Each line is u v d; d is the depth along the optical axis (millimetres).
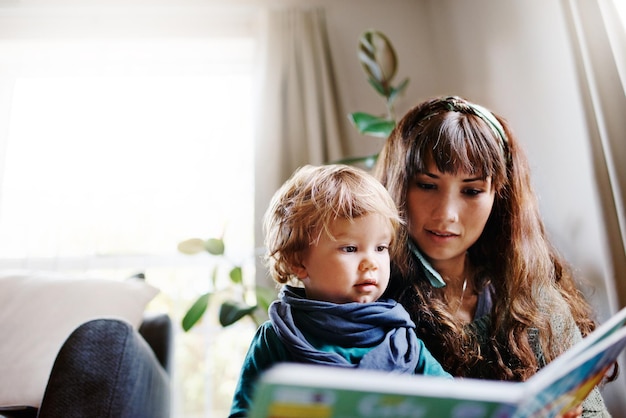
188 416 1743
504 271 921
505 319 870
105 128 1961
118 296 1233
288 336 701
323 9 2000
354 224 744
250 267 1804
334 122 1814
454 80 1804
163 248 1860
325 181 803
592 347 469
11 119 1950
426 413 368
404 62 1971
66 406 740
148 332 1247
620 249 986
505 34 1464
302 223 761
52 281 1241
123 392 763
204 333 1803
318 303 721
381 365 672
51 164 1893
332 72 1927
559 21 1202
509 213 946
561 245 1230
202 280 1818
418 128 941
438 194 895
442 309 858
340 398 343
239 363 1799
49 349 1103
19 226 1813
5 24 1946
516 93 1417
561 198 1227
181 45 2010
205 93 2045
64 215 1840
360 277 741
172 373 1276
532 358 828
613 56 1058
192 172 1946
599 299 1095
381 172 1014
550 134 1263
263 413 348
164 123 1993
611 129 1011
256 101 1844
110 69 2043
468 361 810
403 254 883
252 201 1830
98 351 789
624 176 982
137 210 1885
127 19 1984
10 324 1134
